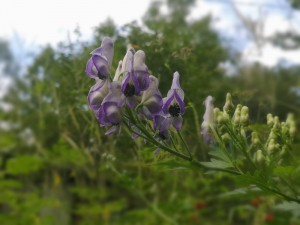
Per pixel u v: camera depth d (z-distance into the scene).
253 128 0.21
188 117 0.27
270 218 0.32
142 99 0.16
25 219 0.46
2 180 0.47
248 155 0.19
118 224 0.42
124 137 0.29
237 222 0.41
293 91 0.35
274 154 0.19
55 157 0.42
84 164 0.39
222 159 0.19
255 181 0.18
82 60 0.31
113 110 0.16
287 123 0.20
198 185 0.37
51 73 0.36
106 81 0.16
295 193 0.19
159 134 0.17
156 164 0.18
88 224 0.46
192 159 0.17
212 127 0.19
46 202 0.46
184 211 0.36
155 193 0.35
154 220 0.39
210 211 0.40
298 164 0.19
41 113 0.40
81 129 0.33
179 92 0.17
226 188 0.34
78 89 0.32
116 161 0.30
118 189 0.44
